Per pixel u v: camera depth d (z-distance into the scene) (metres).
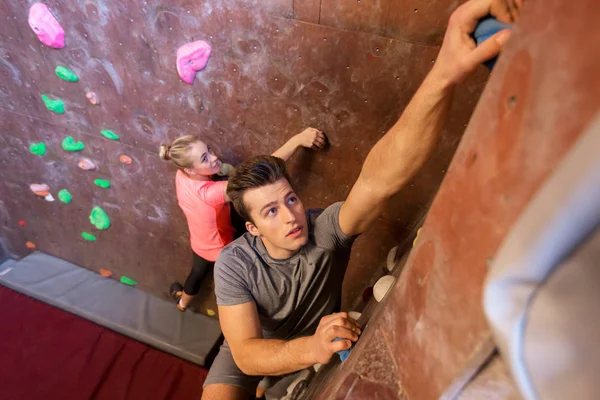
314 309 1.32
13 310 2.37
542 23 0.28
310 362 0.87
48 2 1.34
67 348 2.23
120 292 2.43
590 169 0.20
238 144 1.46
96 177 1.91
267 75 1.21
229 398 1.36
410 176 0.91
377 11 0.96
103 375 2.14
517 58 0.31
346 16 1.00
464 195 0.39
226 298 1.16
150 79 1.40
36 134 1.87
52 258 2.57
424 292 0.49
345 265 1.32
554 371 0.24
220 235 1.64
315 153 1.34
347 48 1.05
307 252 1.18
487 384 0.40
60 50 1.46
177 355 2.22
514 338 0.26
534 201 0.24
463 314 0.40
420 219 1.32
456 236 0.41
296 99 1.22
